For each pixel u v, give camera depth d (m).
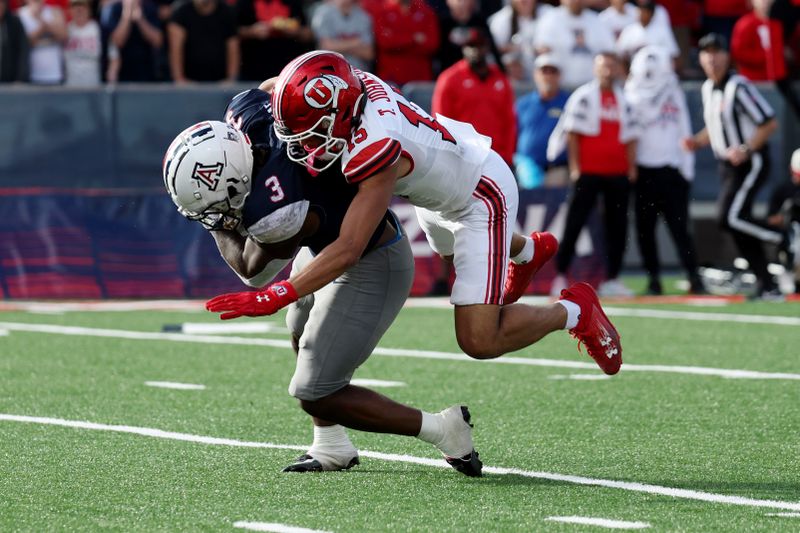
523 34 45.31
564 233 37.81
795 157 37.34
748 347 27.84
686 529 13.13
